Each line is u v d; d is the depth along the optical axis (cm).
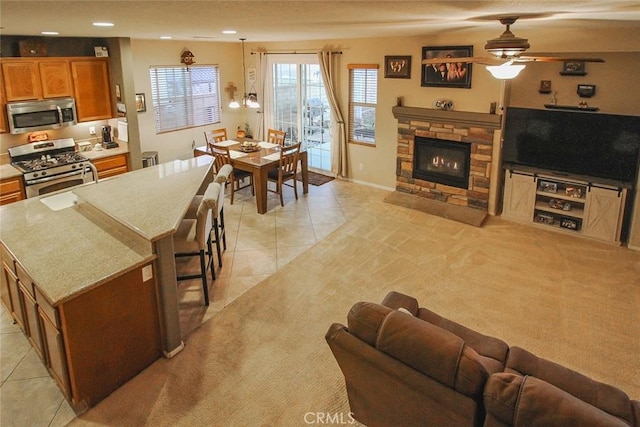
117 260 304
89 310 282
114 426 281
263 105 846
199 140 814
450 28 451
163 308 329
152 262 316
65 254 309
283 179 654
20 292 322
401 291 433
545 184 564
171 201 375
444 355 218
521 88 562
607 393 237
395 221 599
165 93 741
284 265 482
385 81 671
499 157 591
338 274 464
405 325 237
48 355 309
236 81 856
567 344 357
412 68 635
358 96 720
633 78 487
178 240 395
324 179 782
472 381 210
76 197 412
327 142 791
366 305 257
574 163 545
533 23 397
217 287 439
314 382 318
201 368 331
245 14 276
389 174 718
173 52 733
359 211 635
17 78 542
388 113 686
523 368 260
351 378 260
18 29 423
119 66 611
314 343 358
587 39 468
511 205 595
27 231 344
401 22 364
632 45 446
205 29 436
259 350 350
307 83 785
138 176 451
